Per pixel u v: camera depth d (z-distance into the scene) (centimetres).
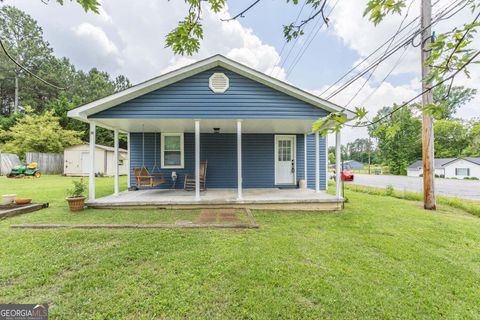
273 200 575
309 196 626
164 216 484
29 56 2278
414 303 209
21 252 292
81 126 2059
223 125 672
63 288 219
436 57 146
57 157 1694
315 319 187
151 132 788
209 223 432
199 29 210
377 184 1694
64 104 2022
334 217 509
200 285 228
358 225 446
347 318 189
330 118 161
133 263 269
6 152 1680
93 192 557
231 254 295
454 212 611
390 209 615
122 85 3186
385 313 196
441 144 3038
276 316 189
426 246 346
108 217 470
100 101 526
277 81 555
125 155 1823
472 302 213
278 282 235
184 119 565
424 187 642
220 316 188
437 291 229
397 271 266
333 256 300
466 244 358
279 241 347
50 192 782
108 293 213
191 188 776
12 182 1103
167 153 793
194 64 542
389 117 181
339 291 223
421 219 507
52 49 2648
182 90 558
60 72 2714
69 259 275
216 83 562
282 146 818
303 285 231
